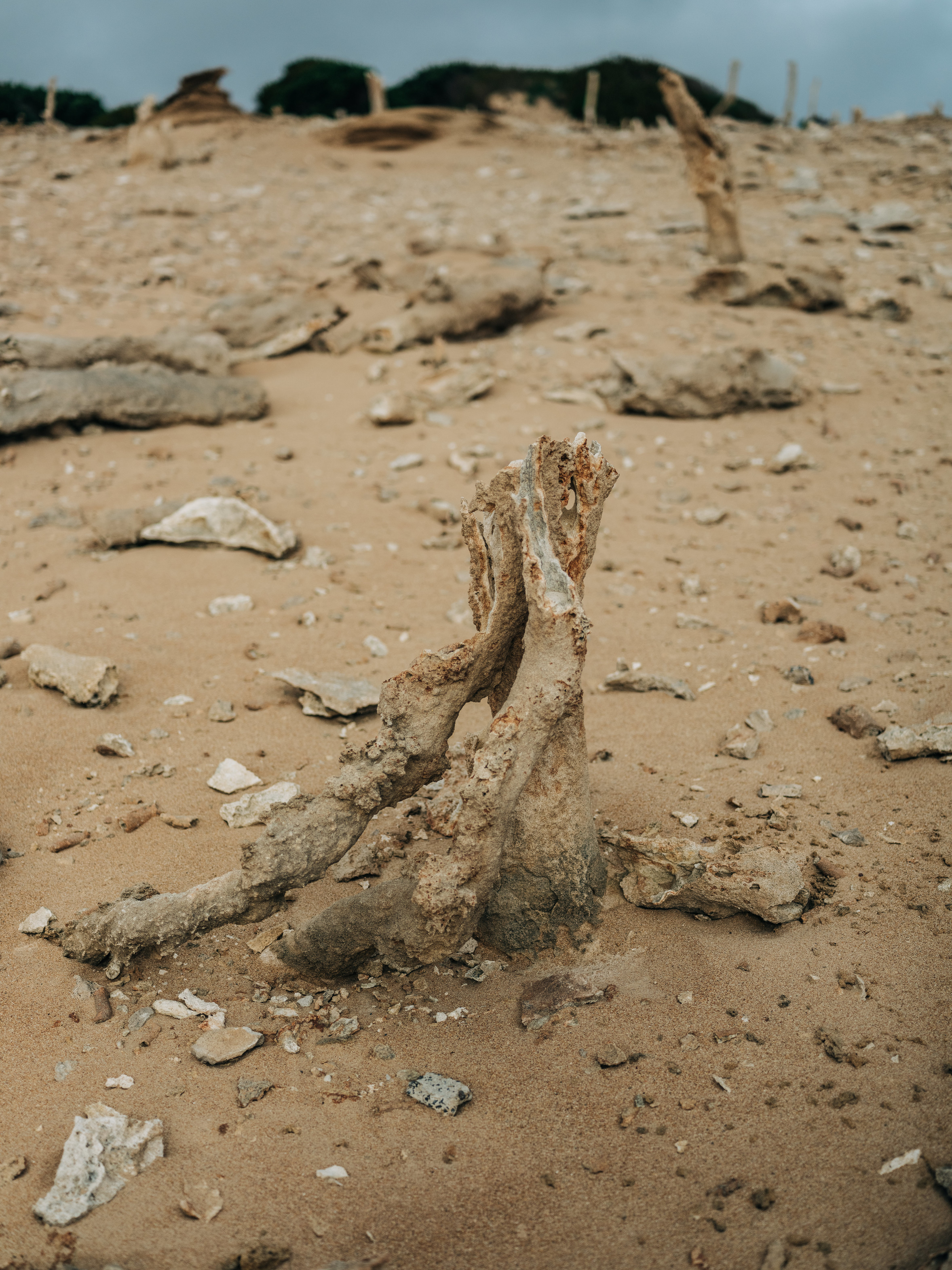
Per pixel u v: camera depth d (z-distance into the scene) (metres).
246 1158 2.42
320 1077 2.67
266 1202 2.31
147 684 4.82
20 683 4.76
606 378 9.05
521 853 3.05
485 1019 2.86
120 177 17.86
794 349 9.73
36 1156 2.43
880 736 4.17
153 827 3.78
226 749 4.34
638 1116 2.50
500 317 10.23
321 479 7.30
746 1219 2.21
